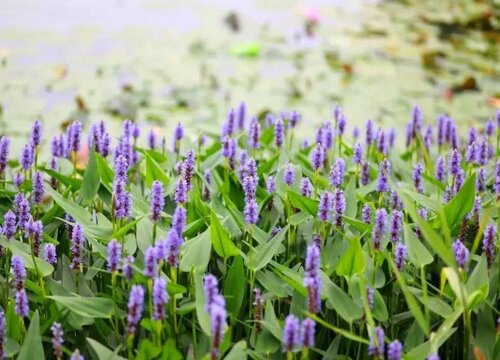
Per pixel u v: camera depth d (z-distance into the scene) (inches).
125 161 84.5
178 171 100.0
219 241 79.9
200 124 182.5
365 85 228.4
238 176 102.1
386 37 283.7
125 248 85.3
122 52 247.8
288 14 310.0
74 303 73.4
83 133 180.2
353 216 91.0
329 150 117.0
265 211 96.2
